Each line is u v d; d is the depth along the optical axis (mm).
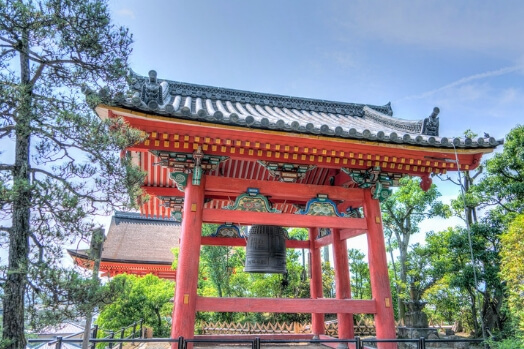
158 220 32375
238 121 7664
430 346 15617
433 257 18641
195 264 8000
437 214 21078
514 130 16109
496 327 13820
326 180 11836
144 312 18422
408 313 18281
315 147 8508
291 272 21969
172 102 10477
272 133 7977
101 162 5121
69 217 4637
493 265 14508
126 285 5488
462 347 15344
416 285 19203
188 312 7594
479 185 16703
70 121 4805
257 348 7078
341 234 11062
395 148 8688
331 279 25531
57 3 4973
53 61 5285
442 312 20781
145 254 26891
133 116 7152
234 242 11703
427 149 8750
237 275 21609
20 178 4547
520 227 9766
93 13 5145
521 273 9562
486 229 14984
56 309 4734
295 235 26234
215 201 13219
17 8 4633
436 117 9555
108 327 17484
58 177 4953
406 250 22547
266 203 8945
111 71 5578
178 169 8609
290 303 8352
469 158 9297
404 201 21938
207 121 7609
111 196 5160
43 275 4457
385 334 8414
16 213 4645
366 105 13945
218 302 7992
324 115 12969
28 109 4656
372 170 9359
